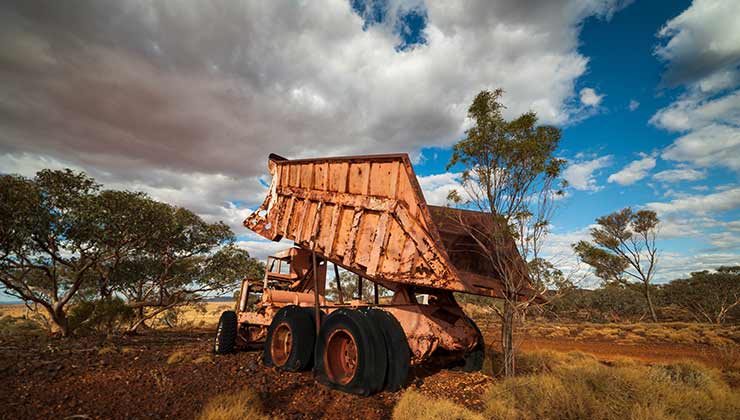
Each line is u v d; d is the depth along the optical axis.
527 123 6.23
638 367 6.82
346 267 6.71
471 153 6.54
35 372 6.50
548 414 4.51
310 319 6.82
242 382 5.83
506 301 6.16
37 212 11.12
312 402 5.00
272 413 4.54
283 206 8.56
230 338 8.45
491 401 4.80
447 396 5.38
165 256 17.55
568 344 14.44
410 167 5.67
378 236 5.90
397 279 5.51
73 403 4.83
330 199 7.05
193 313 37.81
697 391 5.39
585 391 4.97
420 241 5.31
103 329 14.61
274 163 9.18
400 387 5.39
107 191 12.97
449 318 6.84
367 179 6.39
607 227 31.27
